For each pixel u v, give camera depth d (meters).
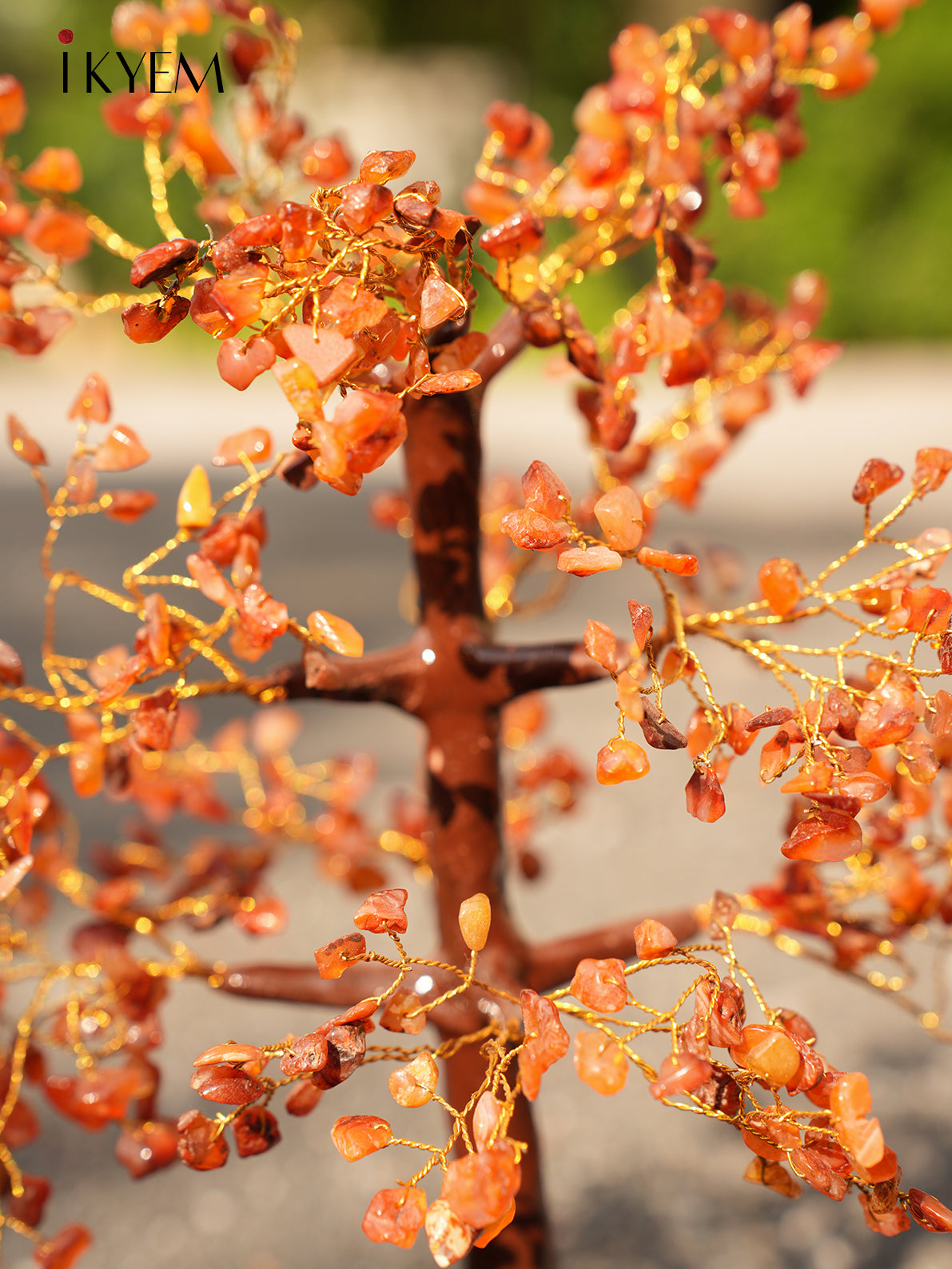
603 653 0.37
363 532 2.63
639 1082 0.79
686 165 0.44
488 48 6.21
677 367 0.43
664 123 0.44
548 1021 0.37
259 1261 0.63
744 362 0.50
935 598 0.38
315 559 2.36
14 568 2.21
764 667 0.40
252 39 0.48
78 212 0.45
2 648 0.43
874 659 0.39
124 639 1.76
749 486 3.00
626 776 0.37
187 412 4.23
